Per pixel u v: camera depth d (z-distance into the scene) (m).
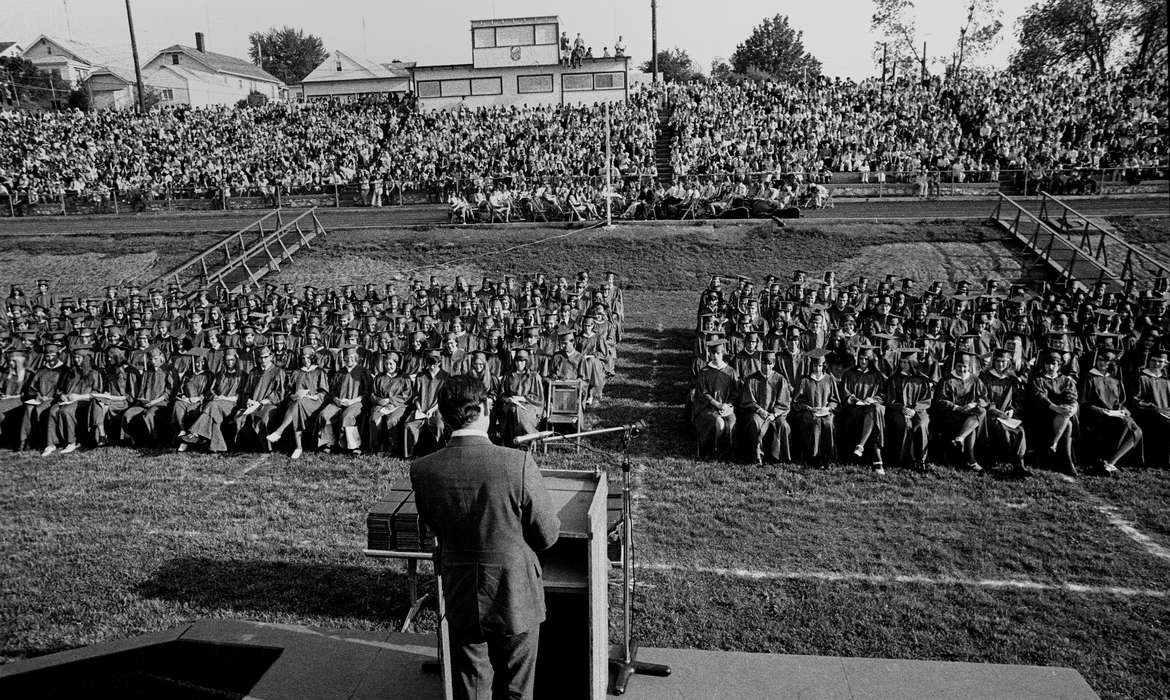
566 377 13.33
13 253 28.25
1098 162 29.17
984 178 29.95
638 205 28.42
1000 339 14.24
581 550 4.95
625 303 22.41
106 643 5.96
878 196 29.80
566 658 4.94
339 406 11.71
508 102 46.03
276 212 27.70
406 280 25.11
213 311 16.39
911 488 9.92
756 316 16.14
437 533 4.15
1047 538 8.39
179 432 11.91
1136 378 11.55
